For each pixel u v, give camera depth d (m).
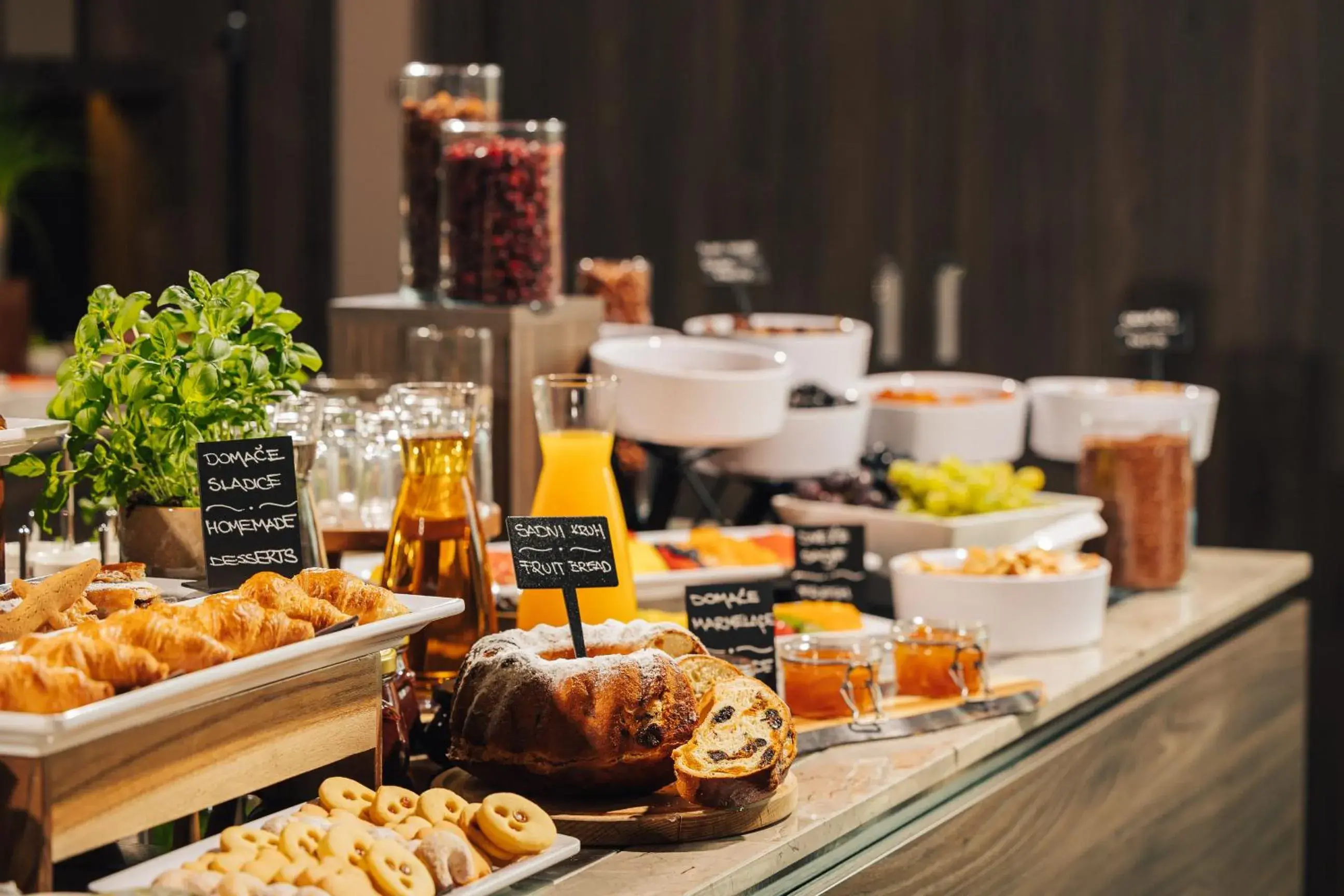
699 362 2.49
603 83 4.65
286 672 1.16
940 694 1.85
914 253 4.31
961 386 2.96
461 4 4.79
